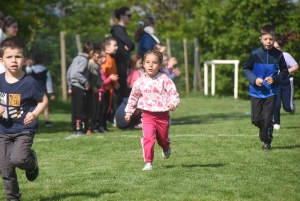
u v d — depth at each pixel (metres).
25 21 43.59
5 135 13.16
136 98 17.42
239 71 61.66
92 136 27.31
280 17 56.47
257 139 23.80
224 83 62.72
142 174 16.44
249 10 58.94
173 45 65.25
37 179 16.52
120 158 19.95
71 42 51.56
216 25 62.31
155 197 13.52
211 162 18.27
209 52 65.50
